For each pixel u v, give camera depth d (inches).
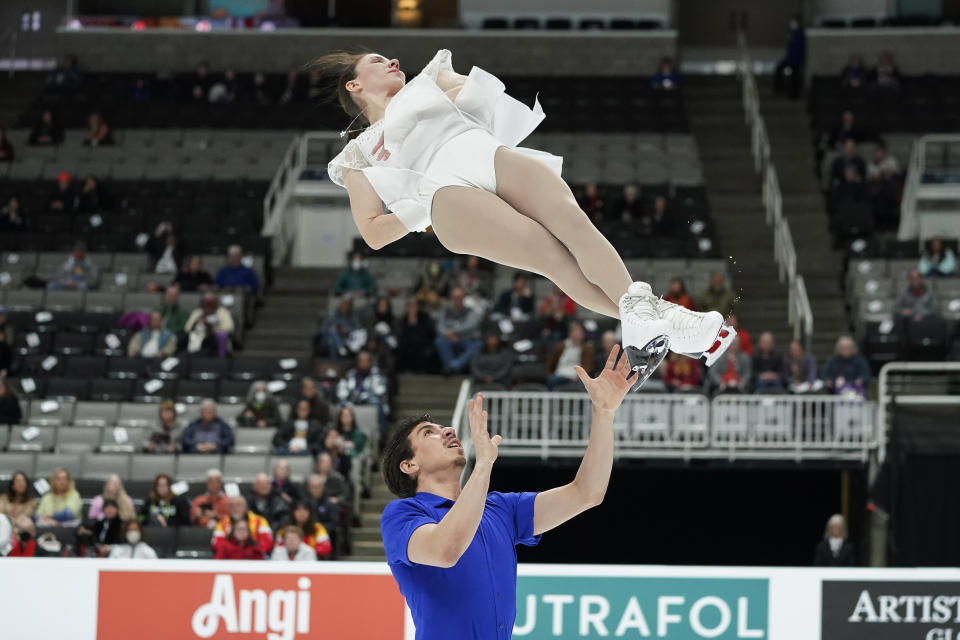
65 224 953.5
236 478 640.4
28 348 792.9
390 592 394.0
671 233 937.5
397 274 906.7
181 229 965.2
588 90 1170.0
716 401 705.0
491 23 1268.5
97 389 748.6
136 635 395.2
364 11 1323.8
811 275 945.5
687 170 1043.9
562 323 795.4
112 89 1196.5
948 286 856.3
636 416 701.9
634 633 394.3
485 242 161.0
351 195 178.7
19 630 394.9
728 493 817.5
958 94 1139.3
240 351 849.5
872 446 698.8
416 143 167.6
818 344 858.8
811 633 398.9
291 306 922.1
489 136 165.6
